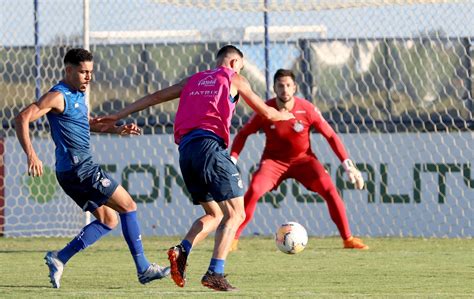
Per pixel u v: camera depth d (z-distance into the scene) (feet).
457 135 117.60
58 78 125.59
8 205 121.19
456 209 117.08
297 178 101.04
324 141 118.32
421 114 120.88
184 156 63.00
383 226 118.21
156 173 120.26
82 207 67.36
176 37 125.18
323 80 122.72
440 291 63.93
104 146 121.08
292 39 123.03
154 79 125.49
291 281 71.00
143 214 120.57
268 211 118.73
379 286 67.36
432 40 121.60
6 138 121.49
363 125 120.67
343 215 100.63
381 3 121.80
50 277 66.28
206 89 63.77
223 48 67.21
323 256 91.97
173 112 123.13
